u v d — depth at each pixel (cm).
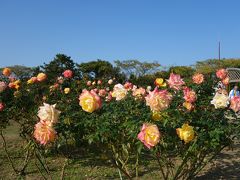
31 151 343
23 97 332
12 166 351
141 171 353
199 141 226
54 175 346
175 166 348
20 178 335
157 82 296
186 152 243
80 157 405
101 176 345
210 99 279
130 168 358
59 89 373
